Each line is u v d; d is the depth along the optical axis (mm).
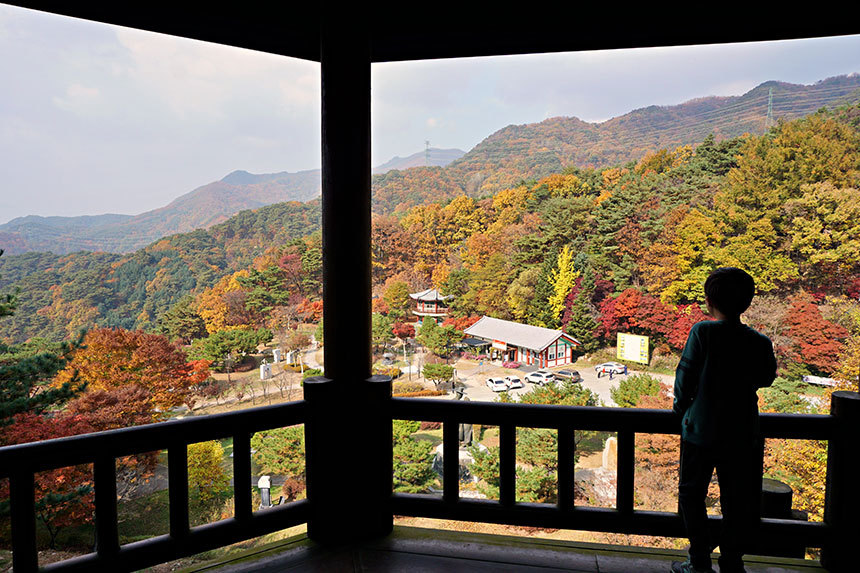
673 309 34438
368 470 2213
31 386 9336
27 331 42625
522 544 2176
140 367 18656
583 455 17578
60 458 1771
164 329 40750
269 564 2037
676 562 1903
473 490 13984
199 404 28922
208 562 2049
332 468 2203
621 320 36188
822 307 28344
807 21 2135
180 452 1959
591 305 38844
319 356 37406
